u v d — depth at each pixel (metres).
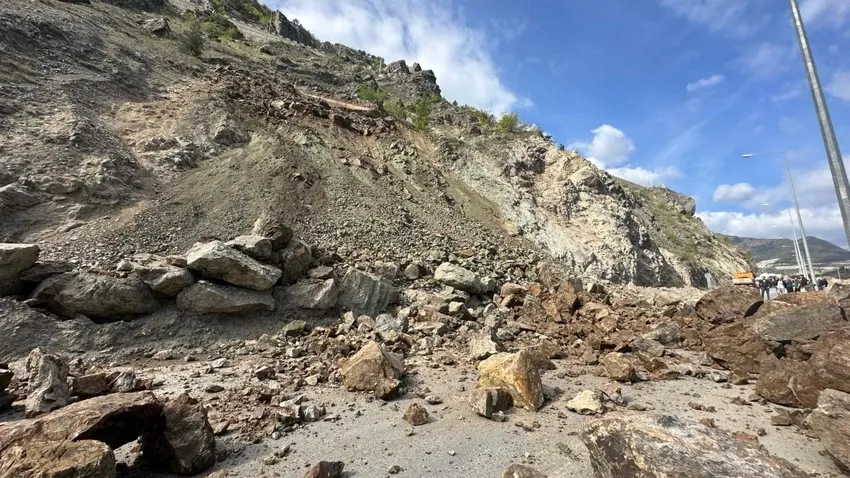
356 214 19.94
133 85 23.02
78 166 15.36
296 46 60.00
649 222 42.91
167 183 17.42
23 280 9.77
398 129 33.75
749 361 8.88
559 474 4.88
